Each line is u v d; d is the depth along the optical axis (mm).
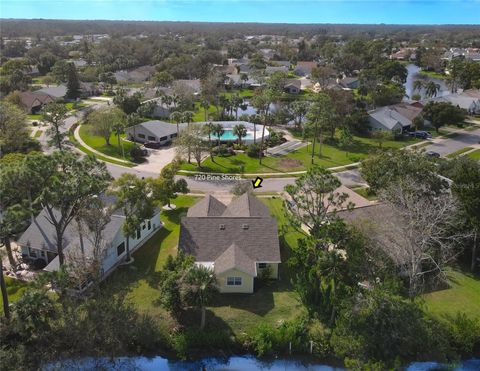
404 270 41062
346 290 34500
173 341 34875
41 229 46250
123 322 33625
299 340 34656
